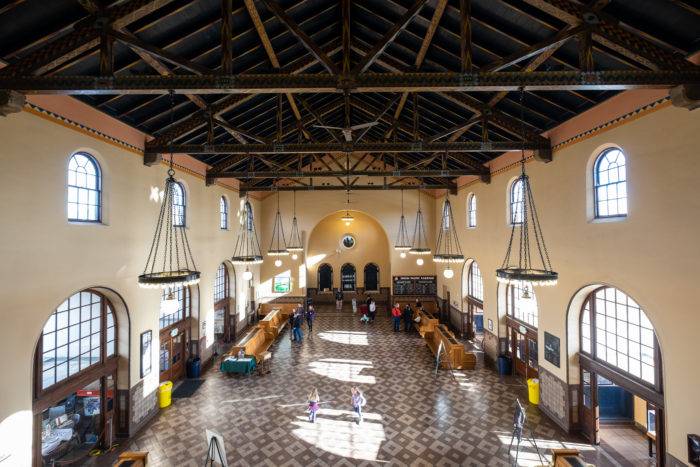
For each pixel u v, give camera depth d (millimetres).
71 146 6434
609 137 6762
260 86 5102
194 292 11984
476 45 6879
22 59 4637
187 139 10227
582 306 8094
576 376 8195
